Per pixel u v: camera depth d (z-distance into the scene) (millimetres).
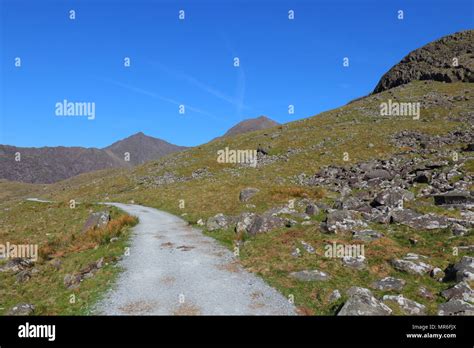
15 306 16016
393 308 13773
